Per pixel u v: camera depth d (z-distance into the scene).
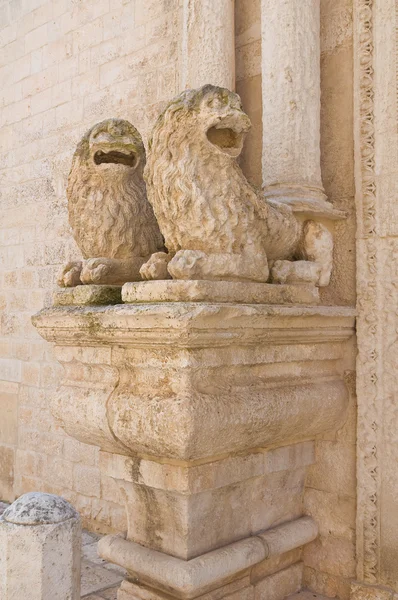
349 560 2.97
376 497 2.87
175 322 2.14
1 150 5.47
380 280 2.88
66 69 4.86
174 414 2.20
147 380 2.39
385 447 2.85
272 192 3.06
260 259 2.59
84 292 2.64
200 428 2.21
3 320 5.27
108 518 4.12
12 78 5.40
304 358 2.76
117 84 4.44
